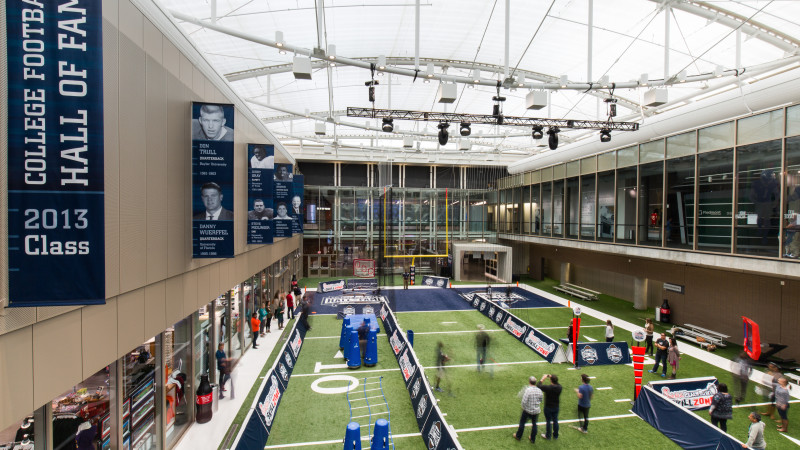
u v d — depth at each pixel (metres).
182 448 8.04
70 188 4.14
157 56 6.79
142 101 6.29
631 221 17.72
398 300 22.89
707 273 16.67
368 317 14.86
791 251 10.91
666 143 15.70
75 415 5.64
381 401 9.98
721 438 7.44
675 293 18.34
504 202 31.42
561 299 23.86
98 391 5.98
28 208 4.05
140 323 6.45
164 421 7.59
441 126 14.36
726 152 13.04
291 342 13.02
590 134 25.09
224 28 11.02
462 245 30.80
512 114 25.67
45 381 4.45
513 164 30.00
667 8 12.23
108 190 5.40
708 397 9.91
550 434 8.32
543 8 14.31
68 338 4.80
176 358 8.36
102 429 5.95
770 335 14.07
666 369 12.27
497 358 13.29
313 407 9.61
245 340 13.91
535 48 17.34
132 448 6.83
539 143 30.19
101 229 4.23
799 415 9.49
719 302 16.11
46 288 4.09
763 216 11.72
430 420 8.13
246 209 12.31
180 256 7.82
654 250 15.99
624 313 20.30
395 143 32.41
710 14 12.31
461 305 21.67
